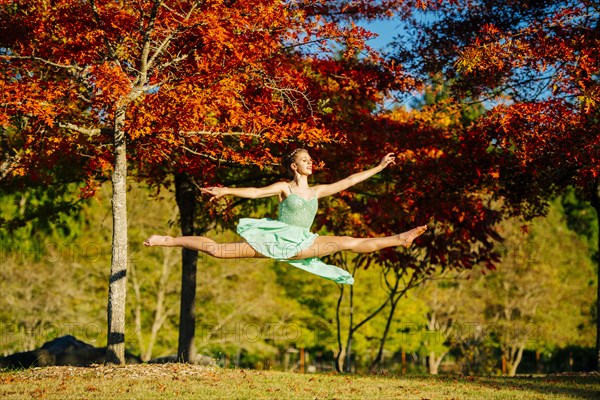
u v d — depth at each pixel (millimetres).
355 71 15984
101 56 12953
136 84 12219
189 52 12969
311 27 13016
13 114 11820
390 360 42438
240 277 33875
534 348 38875
